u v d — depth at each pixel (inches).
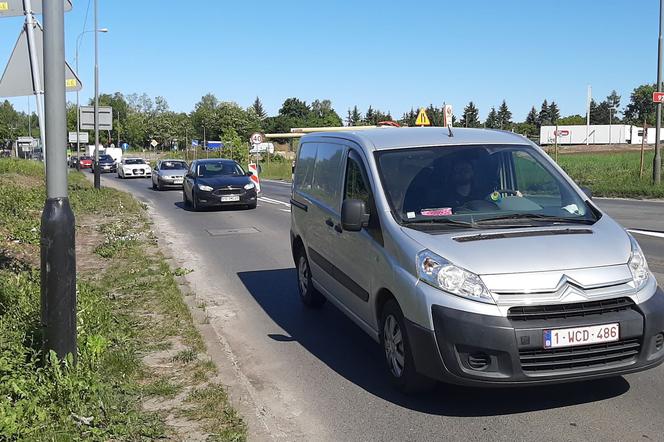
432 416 179.2
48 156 174.2
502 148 228.8
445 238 186.5
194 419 171.0
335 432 171.0
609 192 949.8
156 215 731.4
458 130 247.0
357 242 219.8
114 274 346.6
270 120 5236.2
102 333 222.4
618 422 171.6
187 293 319.3
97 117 1091.3
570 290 169.3
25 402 158.6
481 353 166.9
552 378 166.9
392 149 227.0
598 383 198.2
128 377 196.2
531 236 187.0
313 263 282.4
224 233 567.8
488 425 172.4
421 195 210.2
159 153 3782.0
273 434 169.9
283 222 645.3
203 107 4889.3
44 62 173.0
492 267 172.4
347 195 239.1
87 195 830.5
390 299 198.2
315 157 290.2
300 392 199.8
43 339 179.2
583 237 187.3
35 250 391.2
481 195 212.8
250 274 383.6
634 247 188.5
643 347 172.2
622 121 5216.5
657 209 721.6
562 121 5580.7
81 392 168.6
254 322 280.2
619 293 171.9
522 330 164.9
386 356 202.2
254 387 204.4
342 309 245.1
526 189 219.9
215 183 771.4
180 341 235.0
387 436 167.9
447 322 169.0
